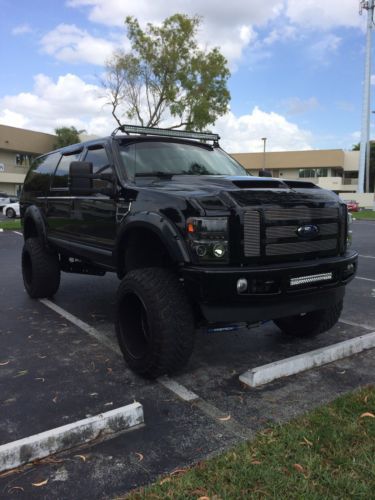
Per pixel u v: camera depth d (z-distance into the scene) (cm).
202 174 482
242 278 344
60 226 574
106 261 464
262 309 361
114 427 310
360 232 1923
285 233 367
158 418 332
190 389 379
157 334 366
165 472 268
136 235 419
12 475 267
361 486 246
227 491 246
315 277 379
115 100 3084
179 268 357
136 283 379
